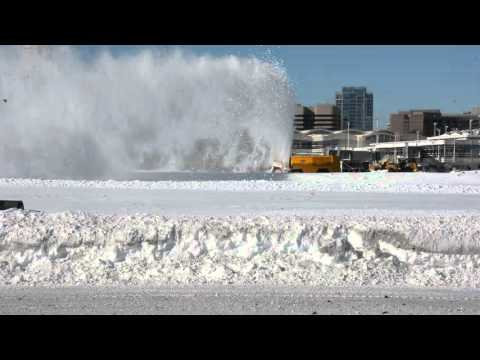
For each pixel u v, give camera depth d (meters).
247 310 6.54
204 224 9.98
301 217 11.45
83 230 9.55
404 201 19.55
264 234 9.84
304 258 9.16
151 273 8.27
